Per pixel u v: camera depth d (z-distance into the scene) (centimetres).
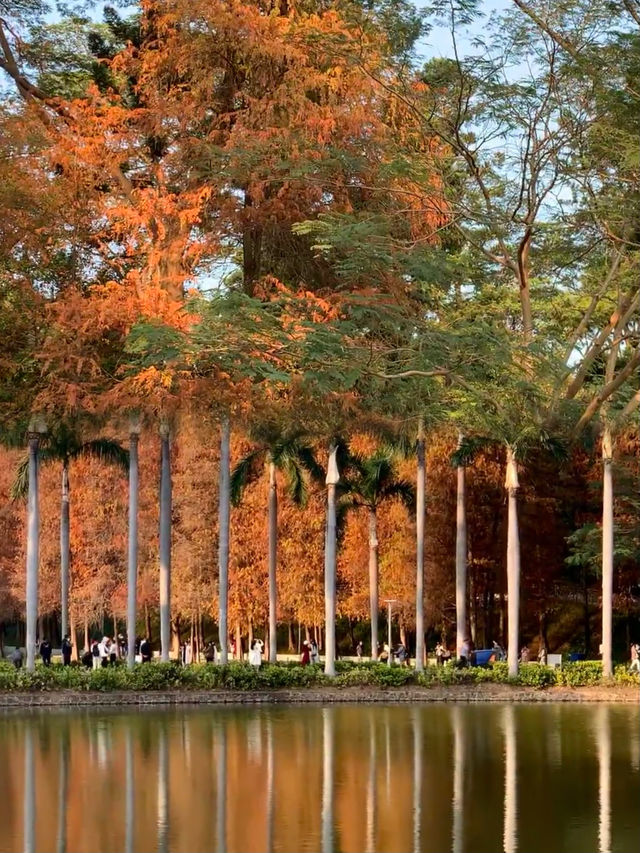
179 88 3044
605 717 2945
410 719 2884
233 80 3042
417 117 2014
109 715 2944
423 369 1959
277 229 2806
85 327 2975
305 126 2544
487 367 1983
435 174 2048
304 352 1902
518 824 1608
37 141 3027
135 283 2981
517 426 2259
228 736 2514
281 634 7012
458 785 1914
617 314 1991
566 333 2762
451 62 1941
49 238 3108
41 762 2134
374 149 2305
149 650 4128
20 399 3334
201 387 2733
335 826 1593
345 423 3641
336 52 2138
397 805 1739
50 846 1471
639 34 1841
